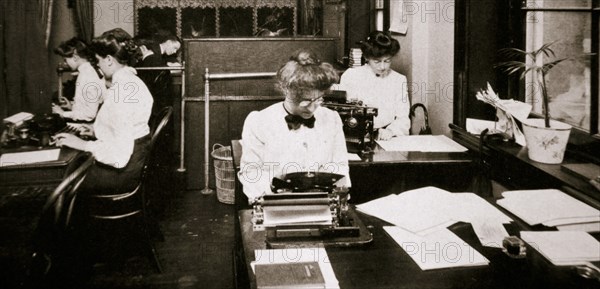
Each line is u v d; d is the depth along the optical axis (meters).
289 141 2.55
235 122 5.43
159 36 6.52
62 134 3.53
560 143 2.47
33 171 3.04
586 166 2.39
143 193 3.54
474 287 1.65
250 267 1.79
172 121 5.48
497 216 2.16
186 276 3.51
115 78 3.55
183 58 5.58
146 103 3.66
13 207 2.85
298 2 10.34
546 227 2.04
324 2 8.40
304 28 9.87
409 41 4.40
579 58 2.70
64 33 8.45
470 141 3.28
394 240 2.00
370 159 3.09
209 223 4.54
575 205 2.14
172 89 5.61
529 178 2.56
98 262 3.71
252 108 5.43
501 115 2.99
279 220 1.96
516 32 3.14
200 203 5.07
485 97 2.94
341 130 2.73
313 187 2.00
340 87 4.22
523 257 1.83
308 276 1.67
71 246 3.37
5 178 3.00
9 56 5.18
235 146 3.38
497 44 3.30
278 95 5.42
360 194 3.20
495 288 1.64
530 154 2.58
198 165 5.48
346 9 6.93
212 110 5.39
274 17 10.37
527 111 2.83
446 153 3.23
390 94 4.14
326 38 5.41
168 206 4.97
